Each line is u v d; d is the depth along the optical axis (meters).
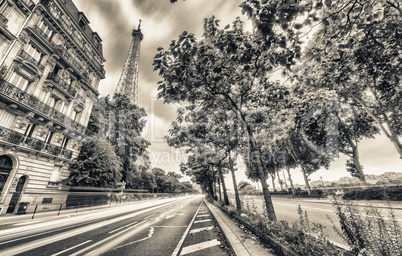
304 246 3.08
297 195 29.20
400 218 6.94
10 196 13.49
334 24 3.77
